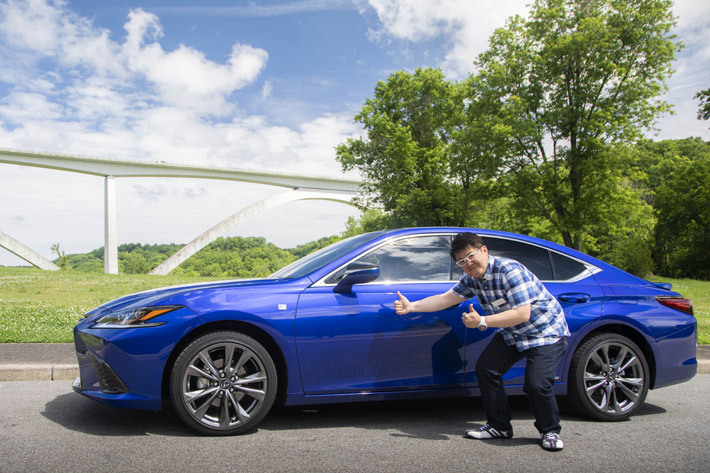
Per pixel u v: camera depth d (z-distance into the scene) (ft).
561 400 14.26
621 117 86.84
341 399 10.86
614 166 88.33
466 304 11.61
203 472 8.13
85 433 10.12
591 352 11.84
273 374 10.46
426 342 11.28
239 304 10.44
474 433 10.43
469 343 11.53
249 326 10.56
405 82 117.91
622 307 12.36
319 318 10.74
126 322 10.13
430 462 8.89
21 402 12.48
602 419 11.95
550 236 123.13
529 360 9.91
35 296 42.93
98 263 344.08
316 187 263.70
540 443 10.18
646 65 90.53
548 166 94.02
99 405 12.36
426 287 11.64
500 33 98.89
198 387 10.23
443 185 111.96
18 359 16.12
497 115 96.37
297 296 10.86
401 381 11.16
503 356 10.27
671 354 12.59
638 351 12.20
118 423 10.90
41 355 16.85
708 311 45.42
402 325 11.17
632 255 165.89
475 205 112.88
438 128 119.75
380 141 117.80
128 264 355.36
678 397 15.01
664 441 10.42
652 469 8.71
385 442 10.03
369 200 127.65
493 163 94.43
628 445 10.11
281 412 12.38
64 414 11.49
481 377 10.39
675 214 182.29
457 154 103.50
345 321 10.86
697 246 175.83
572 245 97.96
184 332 10.04
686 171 184.75
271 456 9.01
